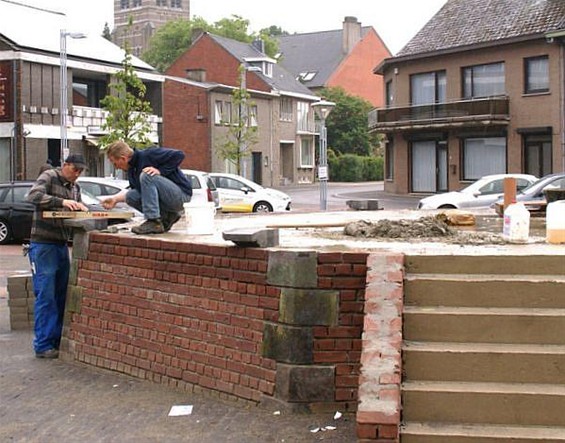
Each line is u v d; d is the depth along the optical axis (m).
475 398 4.97
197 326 6.81
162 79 45.38
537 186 21.61
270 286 6.21
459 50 38.91
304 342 6.04
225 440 5.61
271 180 59.97
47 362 8.24
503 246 6.98
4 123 36.47
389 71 44.12
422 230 8.23
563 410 4.91
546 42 35.75
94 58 40.41
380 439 4.51
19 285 10.20
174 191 8.02
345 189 53.22
